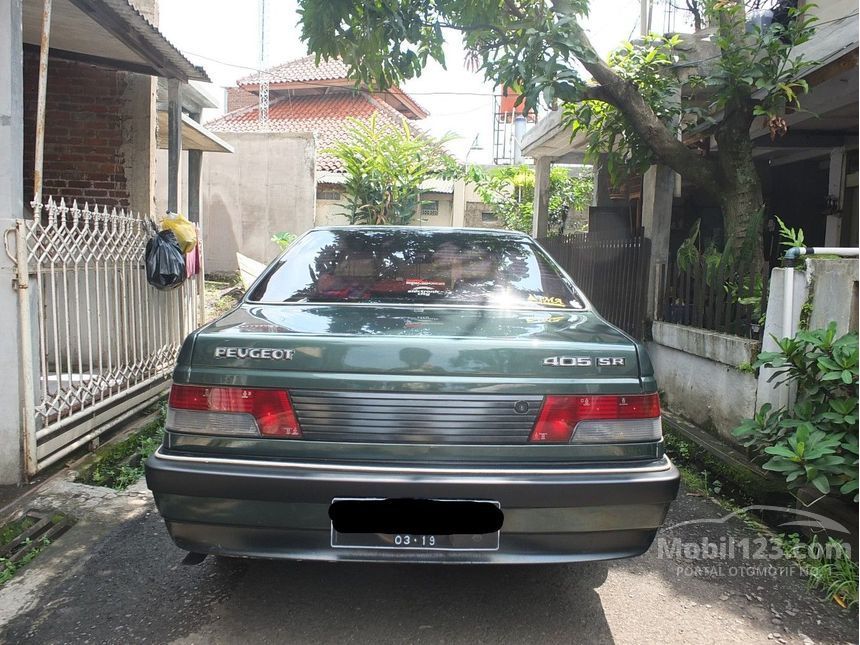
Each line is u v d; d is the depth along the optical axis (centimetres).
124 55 616
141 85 676
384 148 1259
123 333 505
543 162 1155
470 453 240
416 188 1297
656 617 280
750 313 471
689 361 557
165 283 546
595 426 246
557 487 235
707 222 1005
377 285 340
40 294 392
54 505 371
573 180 1527
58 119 675
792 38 560
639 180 896
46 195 676
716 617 281
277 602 284
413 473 234
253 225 1336
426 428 240
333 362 242
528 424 242
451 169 1484
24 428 385
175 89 670
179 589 295
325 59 606
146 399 554
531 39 540
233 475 235
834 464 317
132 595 290
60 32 555
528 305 329
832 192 850
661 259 662
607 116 679
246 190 1332
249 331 261
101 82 675
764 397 431
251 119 2184
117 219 498
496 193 1633
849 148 823
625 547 248
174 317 627
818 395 355
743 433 388
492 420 241
